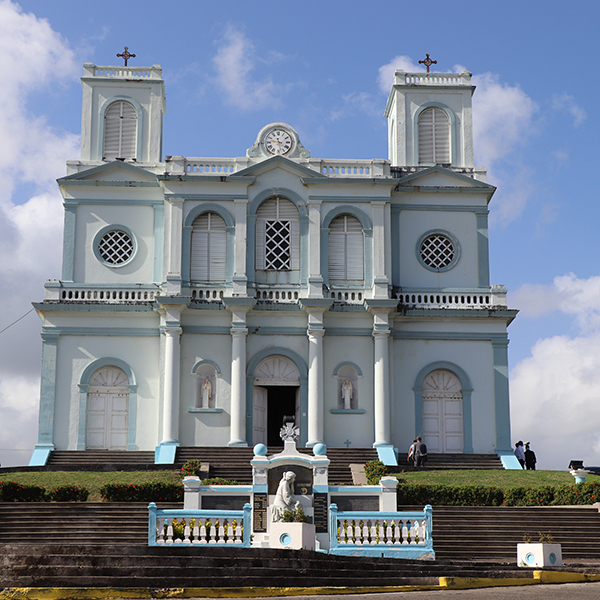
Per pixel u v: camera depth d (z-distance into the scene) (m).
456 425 40.78
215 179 41.00
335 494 26.02
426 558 24.36
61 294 40.59
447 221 42.78
